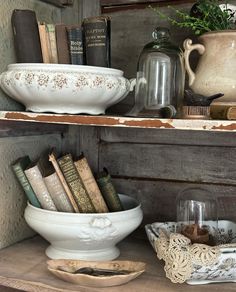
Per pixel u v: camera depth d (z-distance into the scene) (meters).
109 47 0.93
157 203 1.10
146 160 1.10
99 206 0.93
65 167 0.92
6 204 0.98
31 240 1.05
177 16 1.05
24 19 0.91
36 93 0.85
